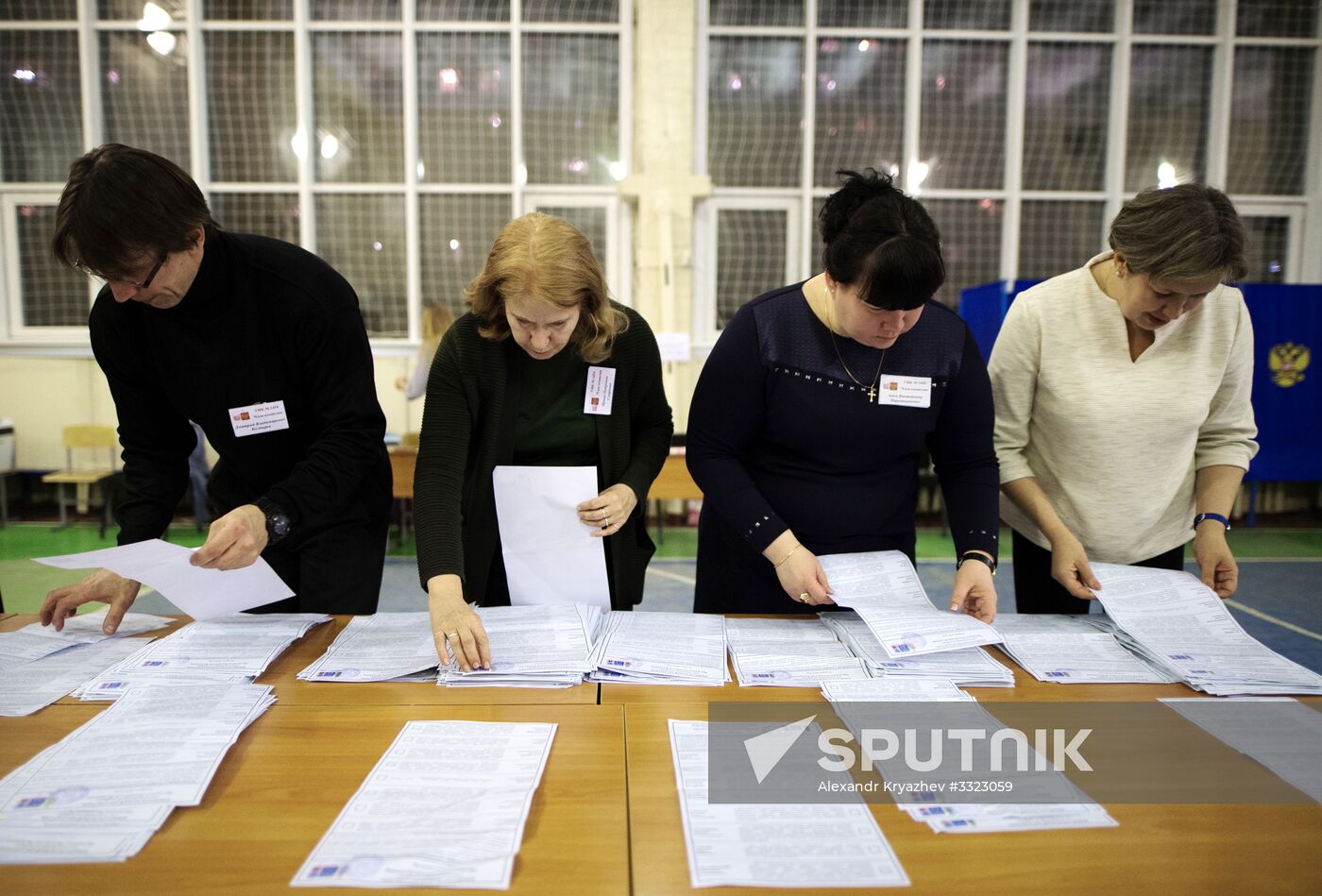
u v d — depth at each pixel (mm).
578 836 709
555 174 5590
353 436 1225
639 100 5340
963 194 5641
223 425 1270
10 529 4922
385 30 5352
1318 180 5629
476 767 815
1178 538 1460
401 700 995
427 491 1190
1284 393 4938
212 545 1023
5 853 673
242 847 689
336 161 5496
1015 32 5453
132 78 5371
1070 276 1407
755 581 1396
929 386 1231
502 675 1036
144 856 674
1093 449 1375
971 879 655
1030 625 1280
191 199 1024
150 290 1049
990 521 1232
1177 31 5539
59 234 966
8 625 1301
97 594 1215
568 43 5449
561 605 1269
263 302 1190
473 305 1204
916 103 5523
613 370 1308
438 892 629
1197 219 1075
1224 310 1346
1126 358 1347
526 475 1273
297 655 1139
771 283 5719
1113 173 5637
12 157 5391
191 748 840
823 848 688
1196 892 645
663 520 5266
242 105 5414
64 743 848
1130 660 1134
